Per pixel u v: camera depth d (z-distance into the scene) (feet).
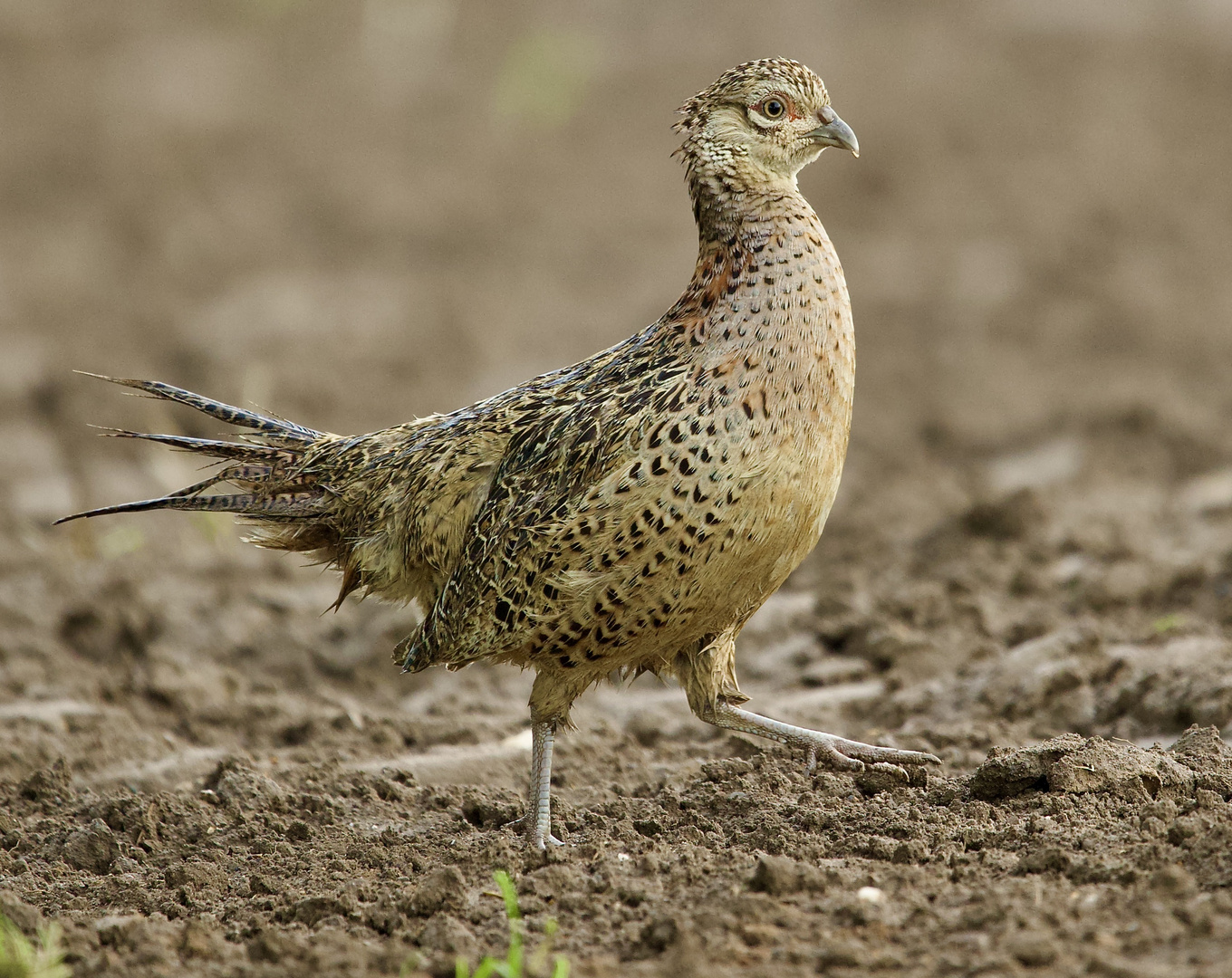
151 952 20.85
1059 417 55.93
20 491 52.95
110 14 122.21
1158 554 40.16
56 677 37.32
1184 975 17.97
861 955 19.35
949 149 87.40
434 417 28.30
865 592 40.70
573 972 19.70
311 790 29.12
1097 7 107.34
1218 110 90.74
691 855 23.31
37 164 94.32
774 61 26.18
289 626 40.42
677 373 24.57
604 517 24.18
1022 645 35.04
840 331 24.90
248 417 30.07
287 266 79.41
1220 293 68.64
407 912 22.25
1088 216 78.13
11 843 27.17
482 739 32.78
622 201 87.10
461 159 94.68
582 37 110.83
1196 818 22.06
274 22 119.03
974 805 24.77
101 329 71.36
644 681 36.88
